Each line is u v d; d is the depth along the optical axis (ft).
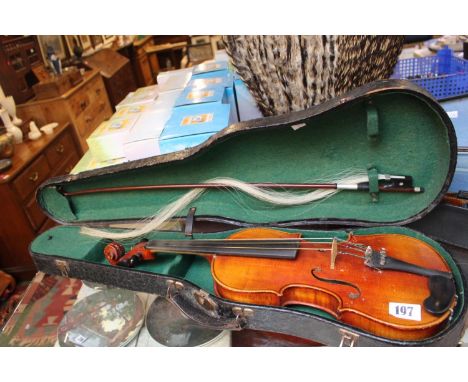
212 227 4.82
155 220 4.66
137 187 4.60
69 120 9.37
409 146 3.58
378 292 3.22
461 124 4.63
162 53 20.45
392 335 3.00
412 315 2.96
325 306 3.45
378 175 3.74
